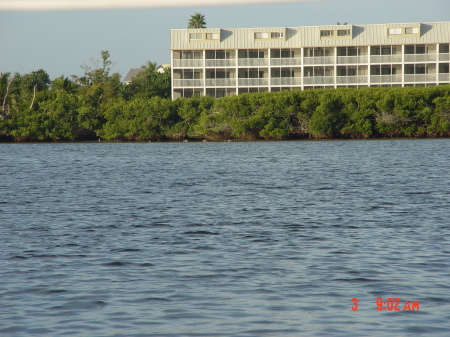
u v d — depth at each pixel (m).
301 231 72.06
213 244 65.00
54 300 45.78
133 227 76.19
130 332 39.50
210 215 85.62
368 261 56.34
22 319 41.81
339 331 39.44
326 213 86.12
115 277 51.94
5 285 49.62
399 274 51.69
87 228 75.75
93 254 60.62
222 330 39.72
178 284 49.69
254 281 50.34
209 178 144.12
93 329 40.03
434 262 55.34
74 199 105.44
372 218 80.88
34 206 96.62
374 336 38.62
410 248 61.38
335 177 141.62
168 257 59.12
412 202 95.88
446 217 80.50
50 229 75.19
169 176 151.25
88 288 48.72
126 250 62.41
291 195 108.06
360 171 156.50
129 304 44.81
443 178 134.25
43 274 53.00
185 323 40.97
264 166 178.75
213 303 44.91
